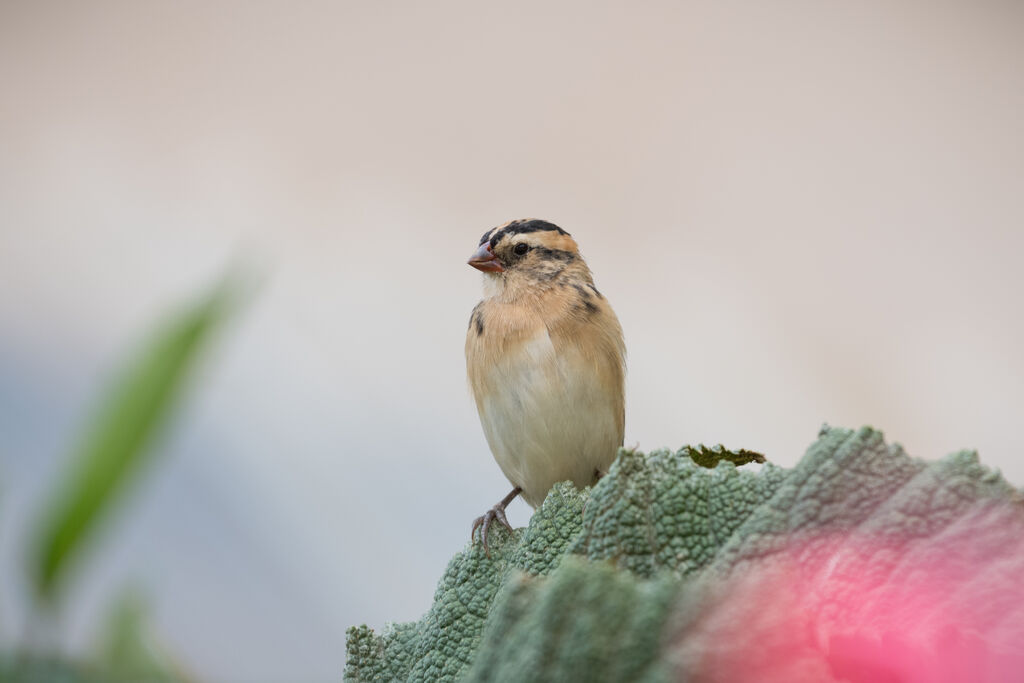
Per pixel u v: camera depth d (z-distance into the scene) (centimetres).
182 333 64
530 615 108
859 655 125
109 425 64
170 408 64
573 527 182
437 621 191
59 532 63
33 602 64
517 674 102
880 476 152
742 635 97
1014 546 135
